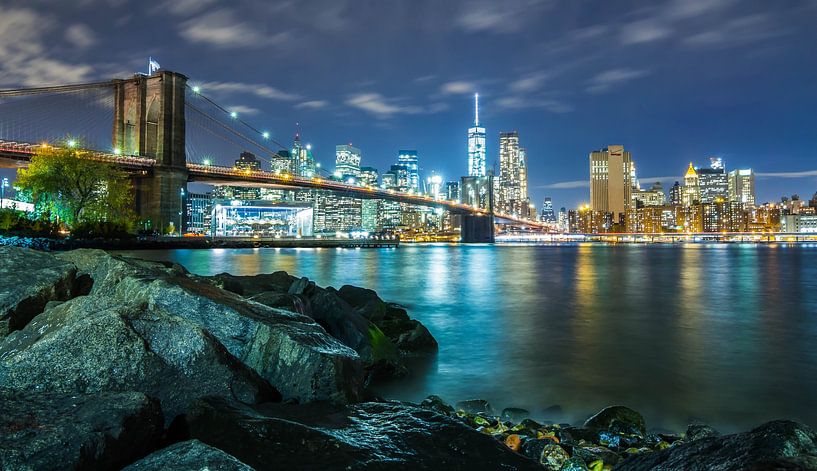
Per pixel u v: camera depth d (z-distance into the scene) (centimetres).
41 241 6812
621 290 3269
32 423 382
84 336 520
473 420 806
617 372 1215
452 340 1594
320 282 3834
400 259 8088
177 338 557
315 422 525
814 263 7231
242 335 680
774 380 1155
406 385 1102
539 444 656
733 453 353
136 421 414
